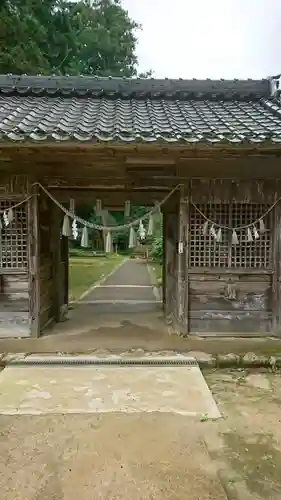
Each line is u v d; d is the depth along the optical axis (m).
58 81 6.91
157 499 2.38
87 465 2.72
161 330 6.25
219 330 5.92
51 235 6.68
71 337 5.80
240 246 5.85
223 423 3.34
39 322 5.81
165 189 5.94
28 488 2.49
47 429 3.21
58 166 5.57
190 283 5.87
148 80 7.00
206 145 4.66
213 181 5.69
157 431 3.19
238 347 5.31
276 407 3.67
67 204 7.24
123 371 4.49
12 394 3.87
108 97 6.95
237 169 5.63
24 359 4.72
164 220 7.93
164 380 4.25
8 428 3.22
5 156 5.35
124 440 3.04
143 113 6.05
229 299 5.90
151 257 23.84
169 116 5.85
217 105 6.77
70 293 10.38
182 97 7.01
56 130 4.63
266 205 5.76
